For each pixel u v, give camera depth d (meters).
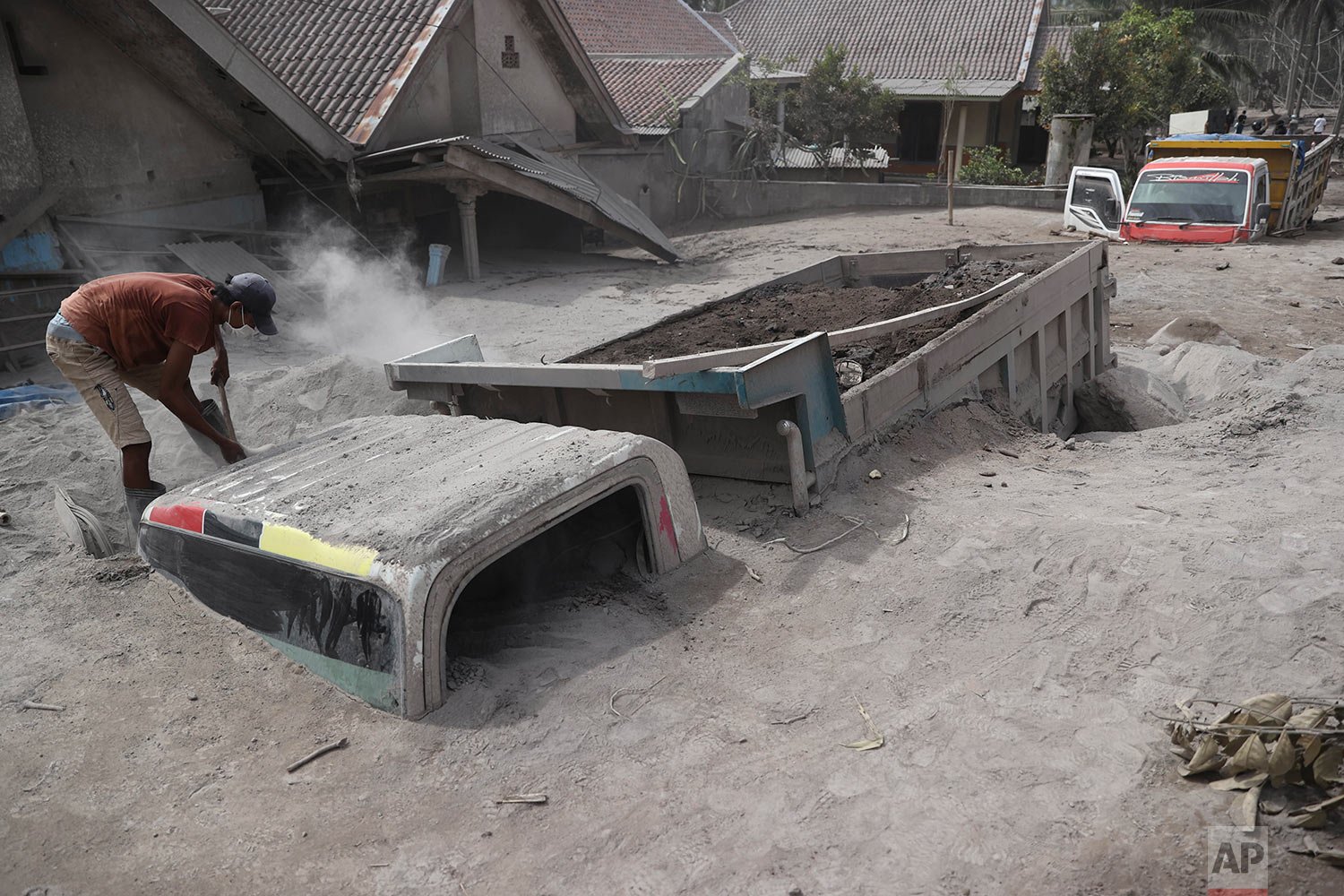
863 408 5.23
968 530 4.59
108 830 3.09
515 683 3.66
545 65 20.31
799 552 4.53
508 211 20.70
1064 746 3.08
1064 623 3.79
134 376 5.48
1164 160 17.64
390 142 16.69
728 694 3.54
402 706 3.49
